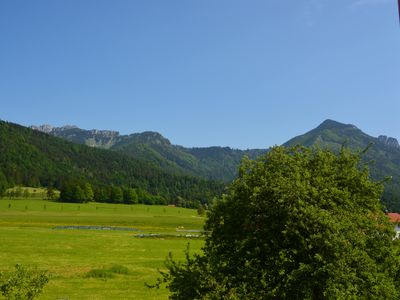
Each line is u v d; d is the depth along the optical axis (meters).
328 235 16.70
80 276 43.12
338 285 16.28
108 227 119.00
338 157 20.78
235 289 16.52
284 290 17.66
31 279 19.81
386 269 18.20
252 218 18.70
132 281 41.94
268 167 19.86
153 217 162.38
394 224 19.20
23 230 90.69
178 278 18.52
